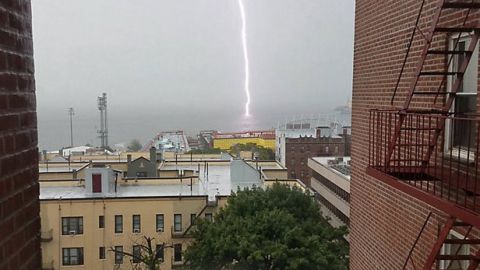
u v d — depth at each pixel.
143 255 26.19
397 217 8.41
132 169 37.31
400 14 8.34
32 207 3.10
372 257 9.61
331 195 39.84
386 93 8.91
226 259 20.55
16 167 2.81
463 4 5.43
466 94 6.32
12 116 2.76
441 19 6.94
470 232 6.23
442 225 6.77
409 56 7.94
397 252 8.40
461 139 6.30
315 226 22.75
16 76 2.82
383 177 6.00
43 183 31.84
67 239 27.97
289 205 23.92
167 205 28.39
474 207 4.44
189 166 42.28
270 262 19.89
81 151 60.06
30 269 3.05
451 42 6.75
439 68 7.01
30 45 3.09
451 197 5.38
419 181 6.29
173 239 28.06
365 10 10.03
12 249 2.75
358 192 10.52
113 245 28.09
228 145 102.12
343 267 20.84
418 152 7.05
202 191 31.02
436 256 5.00
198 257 21.23
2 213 2.60
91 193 29.48
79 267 28.09
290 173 70.00
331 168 41.19
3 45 2.63
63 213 27.94
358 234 10.52
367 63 9.91
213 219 25.09
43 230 27.70
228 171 39.19
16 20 2.83
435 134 5.90
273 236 20.77
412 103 7.76
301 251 19.53
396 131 6.09
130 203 28.25
